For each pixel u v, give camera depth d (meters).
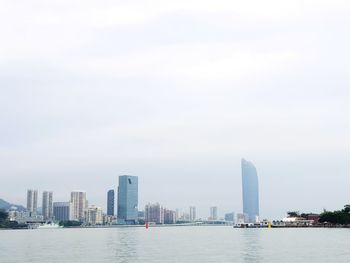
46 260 103.44
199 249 136.00
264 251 122.44
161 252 124.81
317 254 109.31
